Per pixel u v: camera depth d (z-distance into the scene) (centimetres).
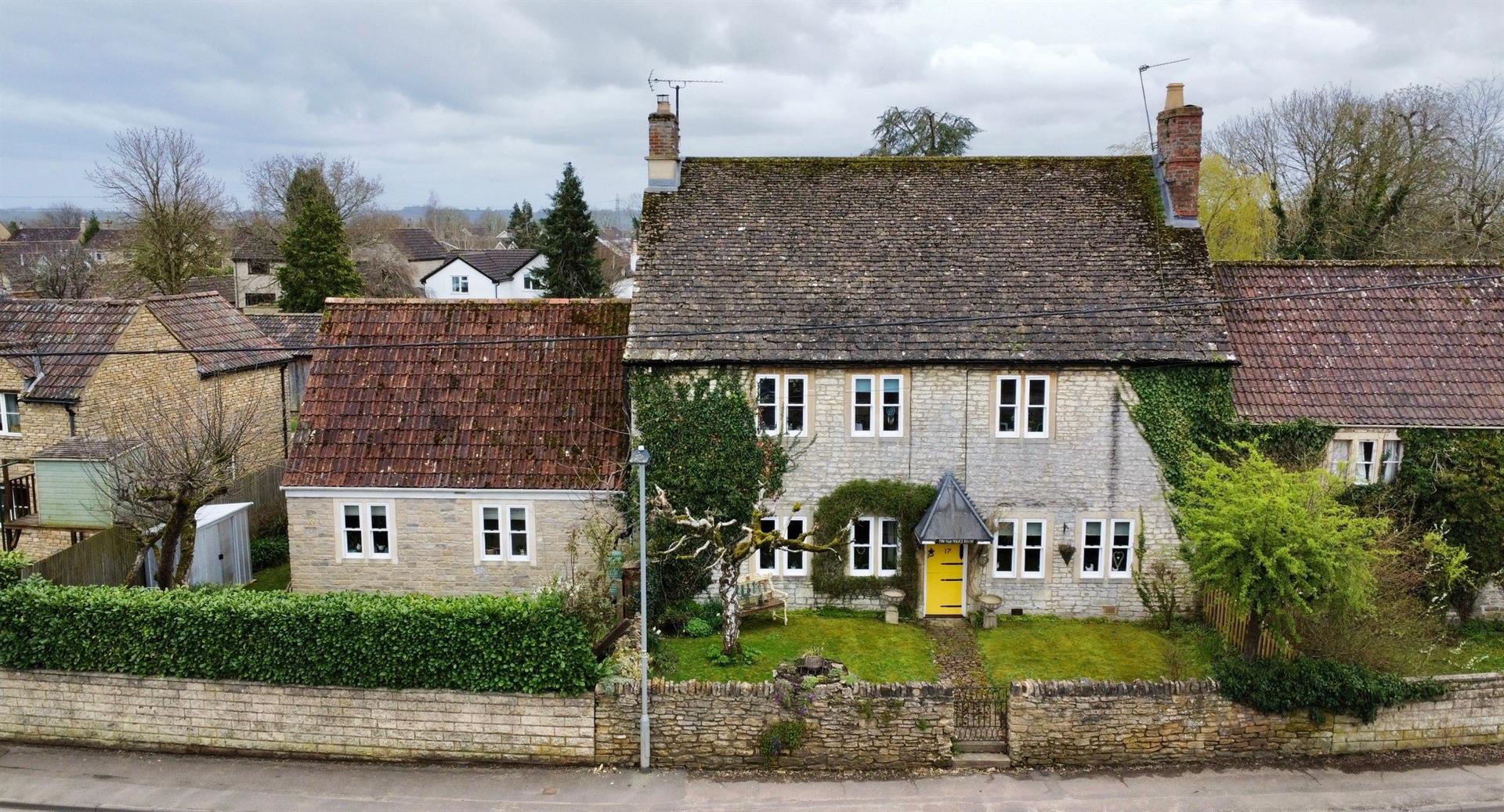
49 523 2405
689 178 2788
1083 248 2567
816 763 1772
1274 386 2412
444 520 2436
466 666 1772
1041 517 2391
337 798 1681
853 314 2397
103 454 2383
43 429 2767
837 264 2534
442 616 1767
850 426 2367
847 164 2834
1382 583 1998
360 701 1795
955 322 2205
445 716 1789
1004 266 2522
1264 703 1778
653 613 2320
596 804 1658
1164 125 2648
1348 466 2141
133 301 3050
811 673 1842
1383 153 4597
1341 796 1691
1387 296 2620
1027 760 1783
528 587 2452
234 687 1811
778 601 2378
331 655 1783
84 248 8688
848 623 2377
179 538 2414
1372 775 1756
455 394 2561
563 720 1777
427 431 2497
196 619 1806
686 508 2308
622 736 1781
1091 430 2361
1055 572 2411
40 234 11012
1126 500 2377
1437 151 4734
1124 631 2336
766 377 2356
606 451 2453
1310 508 1838
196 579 2500
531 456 2447
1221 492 1956
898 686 1766
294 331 4578
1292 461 2284
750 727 1766
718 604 2383
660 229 2630
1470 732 1850
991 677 2066
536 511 2427
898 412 2369
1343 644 1852
